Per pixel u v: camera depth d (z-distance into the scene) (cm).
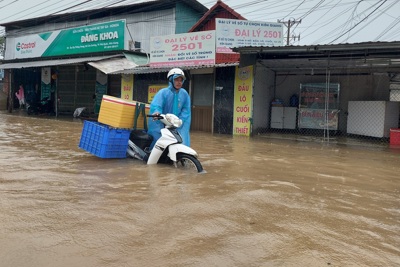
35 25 2708
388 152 948
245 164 677
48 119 1806
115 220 335
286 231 321
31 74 2444
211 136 1237
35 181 480
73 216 343
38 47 2191
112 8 2261
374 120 1246
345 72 1411
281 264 257
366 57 1095
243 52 1162
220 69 1359
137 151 677
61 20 2569
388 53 1037
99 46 1892
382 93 1390
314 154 865
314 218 361
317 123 1416
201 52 1421
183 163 632
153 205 384
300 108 1438
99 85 2050
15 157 673
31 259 254
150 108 654
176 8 2108
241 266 252
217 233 311
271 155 817
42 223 322
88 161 652
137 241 290
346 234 320
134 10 2239
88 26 1938
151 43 1569
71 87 2197
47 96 2345
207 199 413
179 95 666
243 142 1079
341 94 1447
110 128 660
